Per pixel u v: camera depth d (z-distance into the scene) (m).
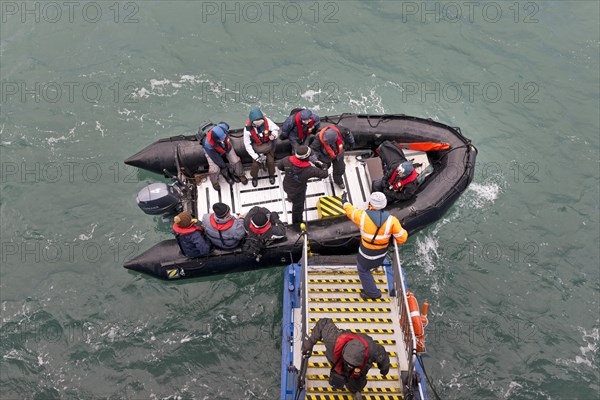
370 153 8.31
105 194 8.37
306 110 6.89
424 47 10.45
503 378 6.76
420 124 8.09
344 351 4.29
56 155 8.82
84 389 6.66
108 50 10.33
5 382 6.66
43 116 9.27
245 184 7.78
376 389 5.25
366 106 9.59
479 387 6.70
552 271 7.67
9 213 8.14
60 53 10.27
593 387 6.70
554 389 6.68
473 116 9.45
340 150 6.90
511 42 10.53
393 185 7.23
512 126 9.31
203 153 7.83
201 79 9.95
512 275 7.62
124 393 6.66
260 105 9.59
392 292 5.98
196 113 9.46
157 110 9.48
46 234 7.96
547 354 6.95
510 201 8.38
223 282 7.45
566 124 9.34
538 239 7.99
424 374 5.66
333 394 5.25
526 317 7.26
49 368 6.79
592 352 6.97
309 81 9.97
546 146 9.06
